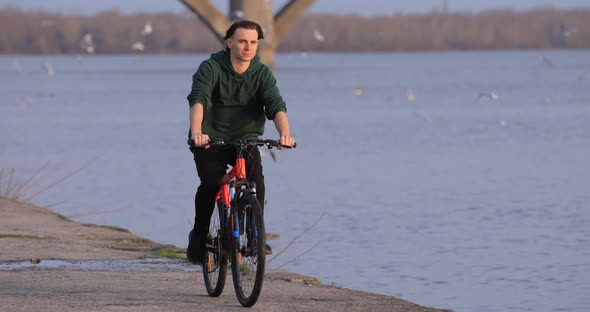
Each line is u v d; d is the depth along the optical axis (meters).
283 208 50.44
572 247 39.56
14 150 81.50
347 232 43.22
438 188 57.53
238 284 24.08
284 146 23.47
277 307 24.34
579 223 45.47
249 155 23.75
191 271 30.31
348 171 66.00
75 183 61.28
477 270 35.03
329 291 27.09
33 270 30.05
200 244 25.02
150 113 124.88
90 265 31.31
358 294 26.62
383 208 50.22
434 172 65.19
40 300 24.83
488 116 115.69
